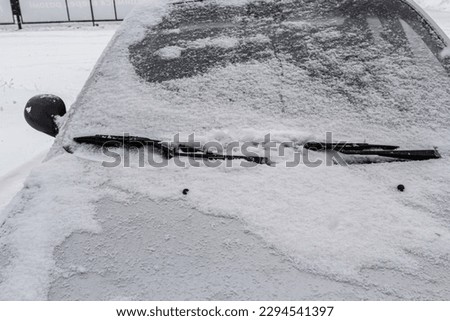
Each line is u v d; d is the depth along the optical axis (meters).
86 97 2.03
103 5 15.95
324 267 1.28
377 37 1.94
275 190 1.52
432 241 1.33
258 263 1.30
